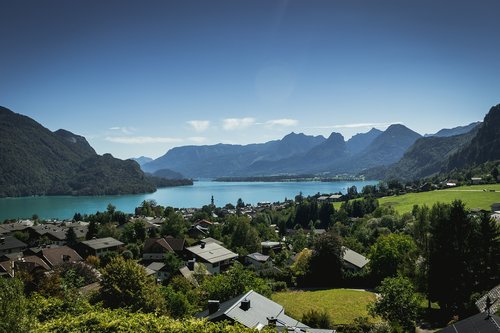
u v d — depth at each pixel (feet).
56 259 304.30
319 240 246.06
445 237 171.42
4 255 328.90
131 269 114.42
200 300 160.04
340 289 221.66
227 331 69.26
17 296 58.59
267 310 109.91
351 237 369.30
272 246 379.55
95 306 87.66
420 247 222.69
